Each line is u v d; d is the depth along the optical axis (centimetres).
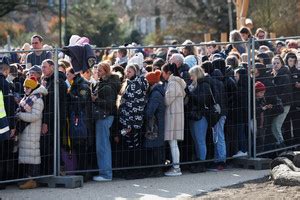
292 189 1438
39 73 1532
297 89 1830
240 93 1712
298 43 1909
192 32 5994
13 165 1493
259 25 4369
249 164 1711
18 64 1656
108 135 1564
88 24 5662
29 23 5572
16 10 5356
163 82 1619
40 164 1509
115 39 5881
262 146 1750
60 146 1531
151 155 1606
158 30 6538
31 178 1494
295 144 1841
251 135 1731
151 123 1588
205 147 1653
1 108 1416
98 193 1452
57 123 1515
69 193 1452
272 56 1788
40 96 1488
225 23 5709
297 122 1841
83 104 1534
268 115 1758
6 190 1484
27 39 5444
